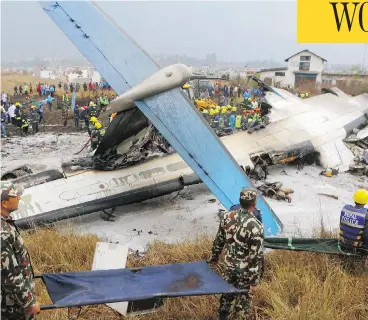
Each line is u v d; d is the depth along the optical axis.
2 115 21.33
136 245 8.33
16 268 3.63
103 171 10.24
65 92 39.47
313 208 10.43
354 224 6.42
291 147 13.23
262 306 5.71
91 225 9.41
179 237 8.71
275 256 6.97
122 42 10.59
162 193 10.16
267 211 7.74
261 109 16.58
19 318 3.86
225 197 7.56
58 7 10.80
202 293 4.41
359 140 15.26
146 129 10.62
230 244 4.75
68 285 4.63
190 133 8.05
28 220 8.52
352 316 5.34
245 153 12.65
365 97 19.06
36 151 17.09
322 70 50.16
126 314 5.18
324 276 6.39
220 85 44.31
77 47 10.12
